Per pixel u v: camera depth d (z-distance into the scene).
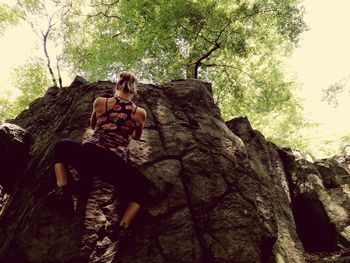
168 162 4.49
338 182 7.84
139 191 3.52
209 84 6.95
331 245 6.97
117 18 17.55
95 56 16.97
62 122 4.99
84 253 3.49
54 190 3.78
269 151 7.84
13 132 4.98
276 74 17.61
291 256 5.38
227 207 4.36
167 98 5.68
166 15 13.18
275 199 6.19
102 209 3.79
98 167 3.26
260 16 15.30
